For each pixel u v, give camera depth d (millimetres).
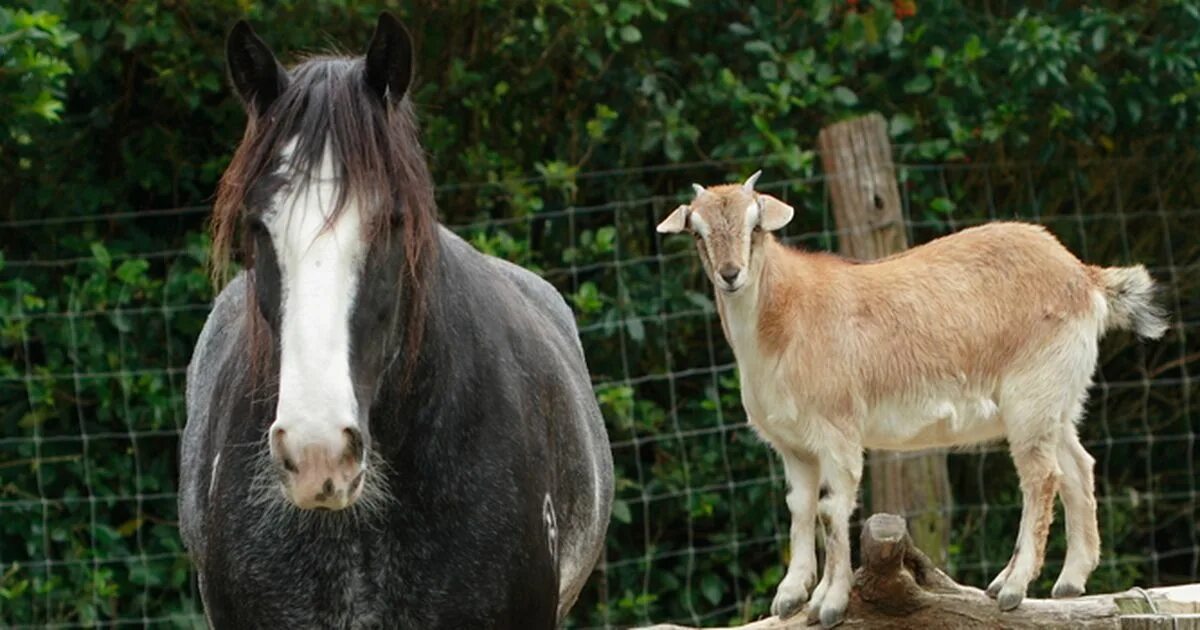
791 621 6117
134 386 10203
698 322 11195
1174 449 12672
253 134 4273
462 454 4570
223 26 10352
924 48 11039
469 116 11227
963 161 11773
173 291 10312
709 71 10969
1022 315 6449
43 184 10602
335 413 3865
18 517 10328
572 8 10289
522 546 4664
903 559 5820
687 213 6711
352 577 4500
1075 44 10727
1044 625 5859
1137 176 12320
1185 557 12688
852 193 9547
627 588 11219
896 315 6512
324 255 4012
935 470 9547
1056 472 6348
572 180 10586
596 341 10984
